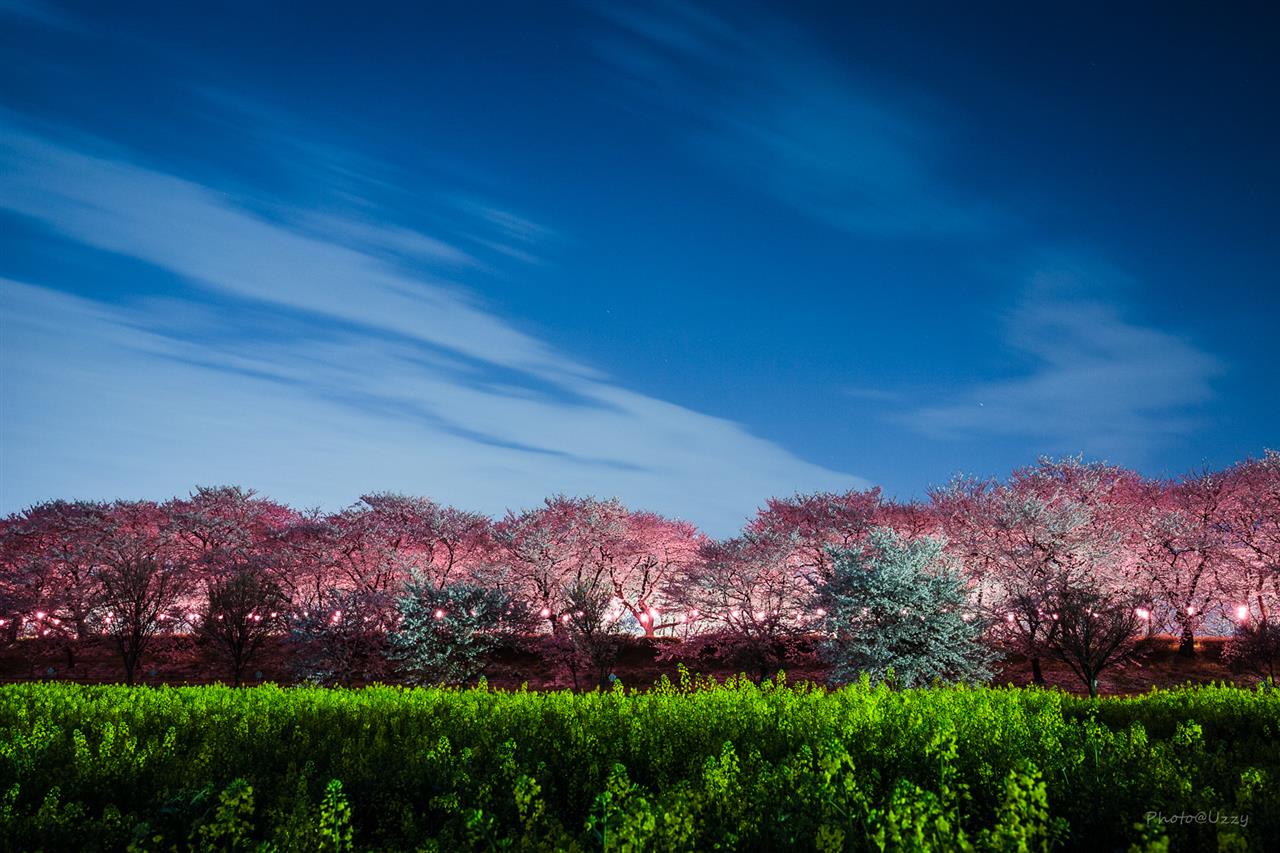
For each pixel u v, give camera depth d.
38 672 34.53
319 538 39.59
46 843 5.51
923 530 37.59
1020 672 29.08
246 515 43.47
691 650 34.09
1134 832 5.05
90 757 7.43
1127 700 11.20
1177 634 31.72
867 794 5.46
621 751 7.51
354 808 6.25
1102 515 35.09
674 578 40.94
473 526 42.88
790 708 9.48
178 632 39.22
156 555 38.94
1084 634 23.11
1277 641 24.67
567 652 31.67
